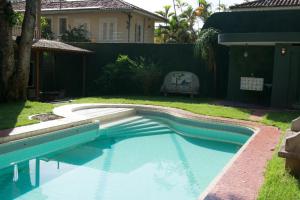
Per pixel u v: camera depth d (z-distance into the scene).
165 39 31.98
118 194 7.08
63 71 22.06
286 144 6.38
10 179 7.75
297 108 15.92
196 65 19.83
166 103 16.64
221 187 5.78
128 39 27.02
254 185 5.89
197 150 10.71
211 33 18.58
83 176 8.12
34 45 16.64
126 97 19.12
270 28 18.50
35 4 15.19
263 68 17.86
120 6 27.03
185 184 7.73
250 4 19.12
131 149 10.72
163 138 12.23
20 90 15.55
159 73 19.98
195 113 13.99
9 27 14.81
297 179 6.08
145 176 8.27
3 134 9.17
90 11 27.16
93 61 21.67
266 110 14.91
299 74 16.17
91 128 12.16
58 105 15.29
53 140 10.45
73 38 26.02
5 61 14.91
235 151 10.59
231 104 16.67
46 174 8.16
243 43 16.66
